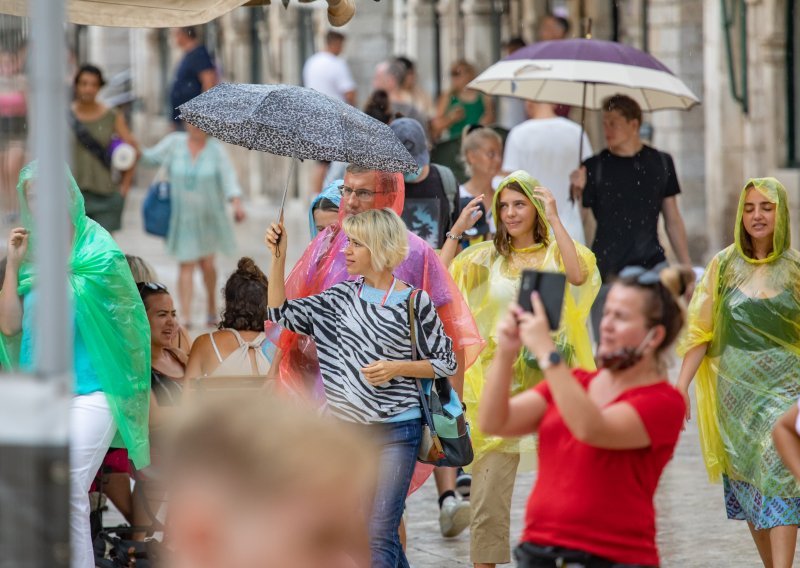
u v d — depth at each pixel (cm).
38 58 687
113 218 3453
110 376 1446
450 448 1420
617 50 2484
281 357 1511
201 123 1565
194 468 545
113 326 1450
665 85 2458
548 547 1009
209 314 3459
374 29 6456
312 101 1577
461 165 2695
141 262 1777
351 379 1405
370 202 1552
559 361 967
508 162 2612
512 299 1647
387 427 1405
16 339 1440
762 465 1542
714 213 3878
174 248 3441
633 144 2408
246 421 546
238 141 1562
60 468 680
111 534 1792
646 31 4291
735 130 3828
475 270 1688
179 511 546
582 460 998
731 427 1579
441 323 1465
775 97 3681
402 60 4022
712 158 3875
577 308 1661
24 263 1419
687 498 2006
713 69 3834
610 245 2394
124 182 3484
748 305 1562
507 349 994
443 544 1836
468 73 3966
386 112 2900
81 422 1427
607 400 1018
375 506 1390
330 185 1709
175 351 1697
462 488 1941
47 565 679
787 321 1562
